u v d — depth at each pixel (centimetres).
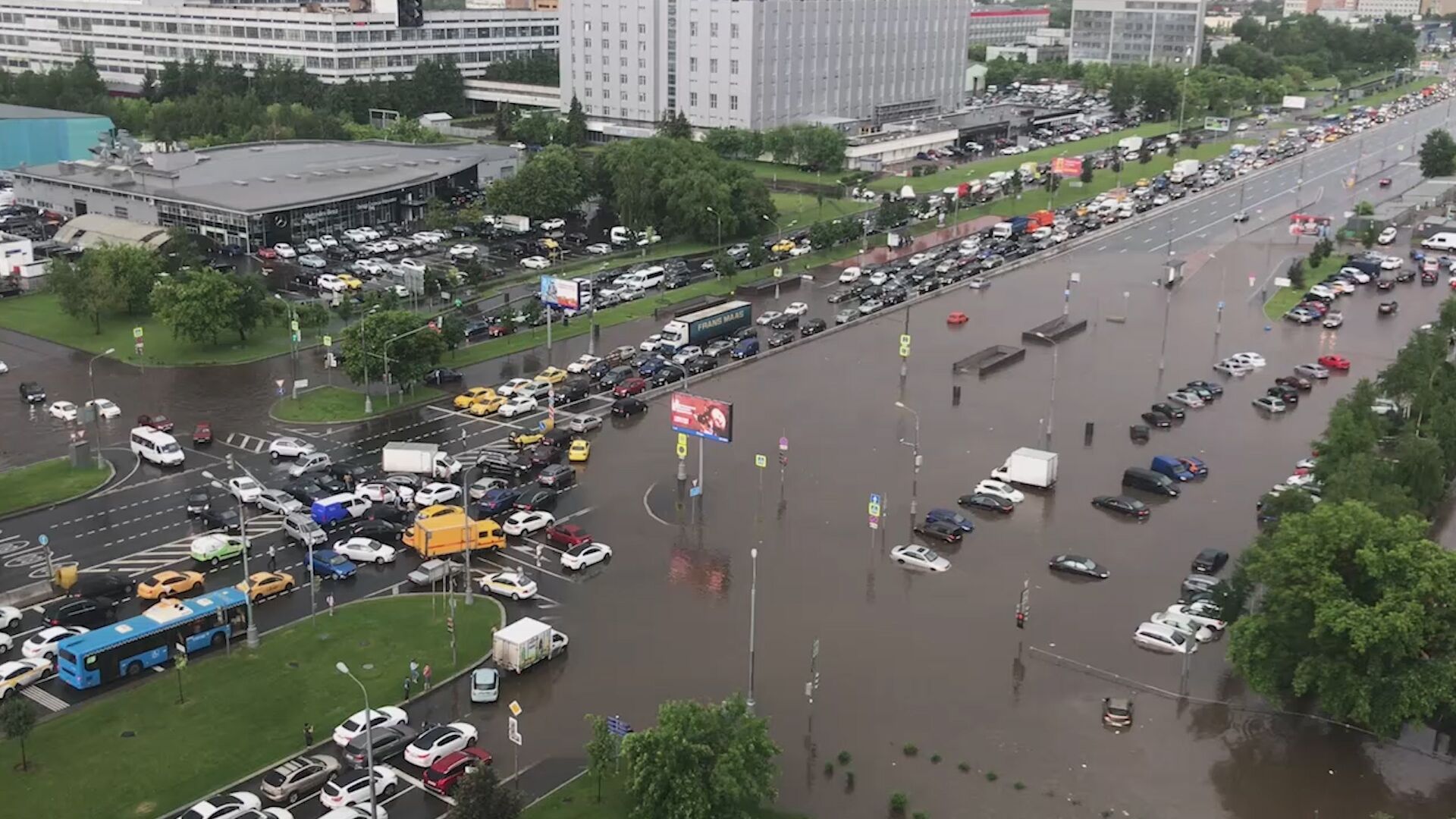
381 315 17900
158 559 13125
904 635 11650
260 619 11912
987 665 11119
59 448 16112
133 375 19088
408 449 15350
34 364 19462
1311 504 12194
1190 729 10188
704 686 10725
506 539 13750
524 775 9419
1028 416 17838
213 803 8819
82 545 13400
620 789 9231
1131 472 15200
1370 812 9150
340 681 10756
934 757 9719
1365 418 14700
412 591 12575
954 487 15238
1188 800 9262
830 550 13500
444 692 10656
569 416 17450
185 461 15788
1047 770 9594
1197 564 12988
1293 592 9731
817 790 9275
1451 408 15162
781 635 11650
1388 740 10019
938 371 19825
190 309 19688
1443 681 9244
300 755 9675
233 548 13138
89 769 9438
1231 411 18175
